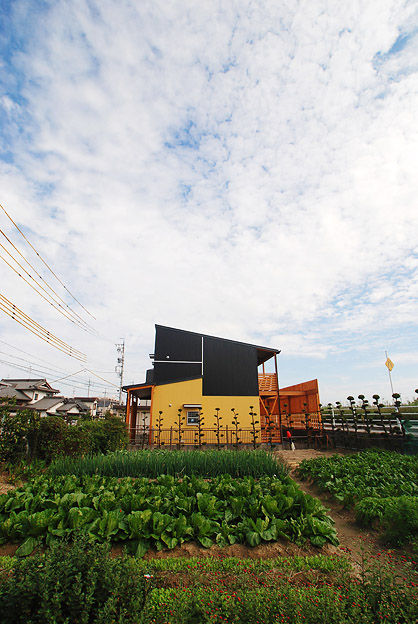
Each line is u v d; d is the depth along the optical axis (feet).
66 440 43.27
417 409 56.44
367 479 30.37
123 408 156.25
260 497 23.59
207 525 20.24
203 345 77.66
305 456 51.60
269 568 16.72
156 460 34.91
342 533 22.86
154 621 11.69
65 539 17.97
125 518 19.80
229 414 72.49
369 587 13.05
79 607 10.59
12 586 10.39
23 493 23.56
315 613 11.54
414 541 19.47
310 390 78.28
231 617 11.83
